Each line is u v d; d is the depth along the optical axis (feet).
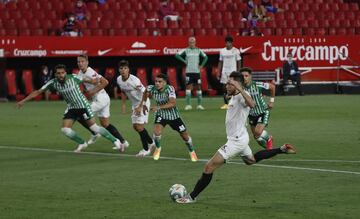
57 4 278.87
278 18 297.74
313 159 127.34
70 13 276.62
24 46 253.03
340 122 184.44
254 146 147.33
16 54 252.42
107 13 280.72
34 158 131.75
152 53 263.90
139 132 134.10
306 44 282.77
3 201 93.20
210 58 277.85
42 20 272.92
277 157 129.70
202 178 92.32
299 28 295.69
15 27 267.39
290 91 279.69
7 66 263.29
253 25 289.53
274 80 276.82
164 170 117.60
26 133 168.45
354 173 112.47
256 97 132.87
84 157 132.87
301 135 160.45
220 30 286.46
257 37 276.21
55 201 92.99
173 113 127.03
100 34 272.92
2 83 255.50
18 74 262.67
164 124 127.24
